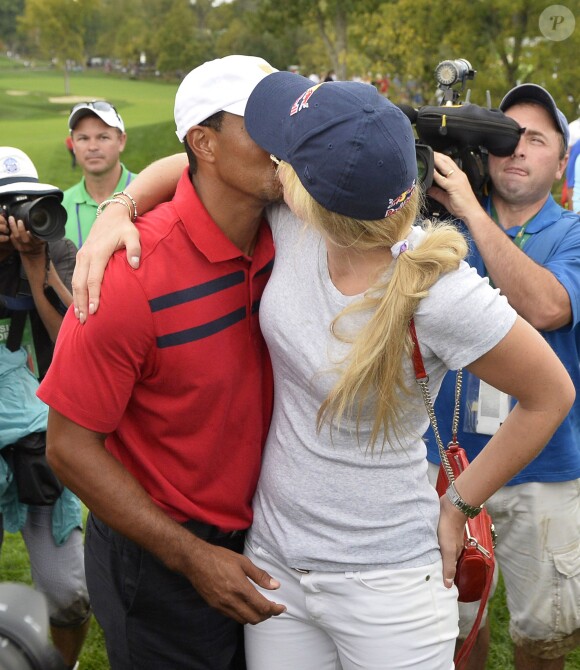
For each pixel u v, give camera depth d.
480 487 1.88
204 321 1.88
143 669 2.18
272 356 1.91
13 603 1.11
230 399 1.95
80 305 1.79
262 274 1.94
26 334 2.83
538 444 1.80
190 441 1.97
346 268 1.73
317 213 1.65
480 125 2.49
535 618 2.76
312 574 1.92
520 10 15.34
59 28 59.38
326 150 1.58
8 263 2.76
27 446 2.72
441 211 2.56
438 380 1.79
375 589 1.87
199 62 71.12
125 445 2.01
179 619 2.11
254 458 2.04
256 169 1.80
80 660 3.38
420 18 17.70
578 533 2.71
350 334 1.72
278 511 1.96
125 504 1.87
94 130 4.29
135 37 79.25
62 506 2.83
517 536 2.71
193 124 1.81
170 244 1.84
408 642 1.89
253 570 1.97
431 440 2.71
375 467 1.83
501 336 1.67
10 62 89.12
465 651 2.13
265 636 2.09
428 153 2.39
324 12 33.03
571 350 2.62
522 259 2.44
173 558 1.92
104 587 2.16
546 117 2.60
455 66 2.75
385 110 1.60
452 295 1.64
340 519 1.86
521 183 2.61
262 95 1.75
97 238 1.86
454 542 1.94
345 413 1.77
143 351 1.84
